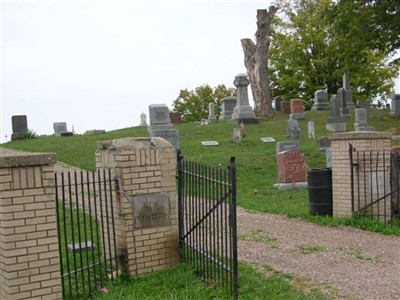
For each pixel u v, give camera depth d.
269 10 31.72
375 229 9.16
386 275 6.59
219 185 6.12
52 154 5.30
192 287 5.91
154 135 19.97
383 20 26.06
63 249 7.67
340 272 6.72
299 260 7.29
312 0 49.28
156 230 6.62
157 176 6.64
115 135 25.61
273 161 18.17
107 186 6.77
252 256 7.49
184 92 60.19
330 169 10.44
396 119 29.44
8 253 5.05
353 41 26.38
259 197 13.42
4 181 5.02
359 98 48.31
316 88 49.34
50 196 5.28
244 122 27.59
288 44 49.47
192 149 20.97
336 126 25.05
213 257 6.08
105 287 6.05
